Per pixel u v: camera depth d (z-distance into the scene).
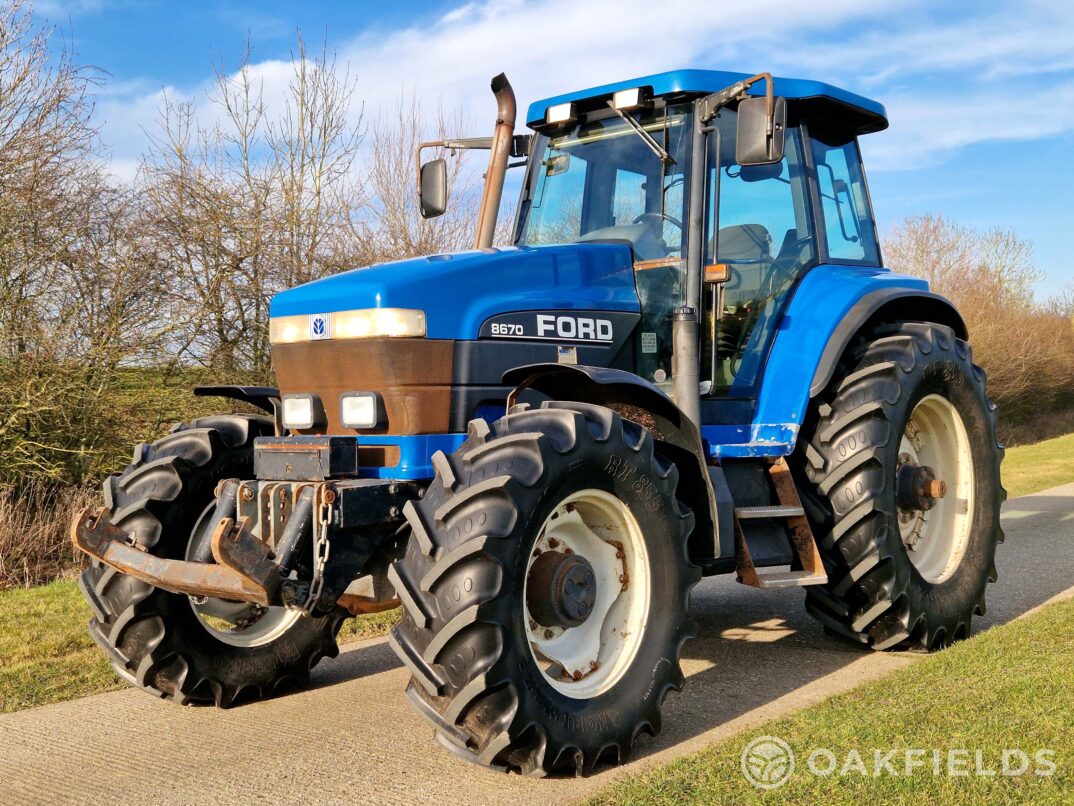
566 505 3.42
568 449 3.26
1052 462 15.85
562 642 3.42
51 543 7.96
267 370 10.63
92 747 3.60
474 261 3.87
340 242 11.52
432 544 3.06
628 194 4.62
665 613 3.55
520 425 3.31
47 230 9.02
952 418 5.07
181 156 10.47
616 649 3.48
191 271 10.29
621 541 3.55
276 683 4.23
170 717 3.97
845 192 5.38
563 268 4.15
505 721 3.02
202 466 4.05
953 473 5.12
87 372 8.92
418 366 3.60
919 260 30.28
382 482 3.45
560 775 3.22
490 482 3.08
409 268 3.76
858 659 4.65
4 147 8.64
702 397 4.39
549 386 3.95
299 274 10.91
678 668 3.56
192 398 9.65
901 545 4.57
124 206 9.84
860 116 5.24
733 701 4.01
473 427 3.32
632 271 4.46
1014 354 25.80
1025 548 7.50
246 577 3.13
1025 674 3.87
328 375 3.77
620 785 2.99
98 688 4.36
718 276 4.34
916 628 4.63
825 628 5.01
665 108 4.58
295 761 3.41
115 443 9.11
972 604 4.91
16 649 4.89
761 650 4.88
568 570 3.34
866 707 3.59
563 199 4.86
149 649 3.95
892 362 4.65
